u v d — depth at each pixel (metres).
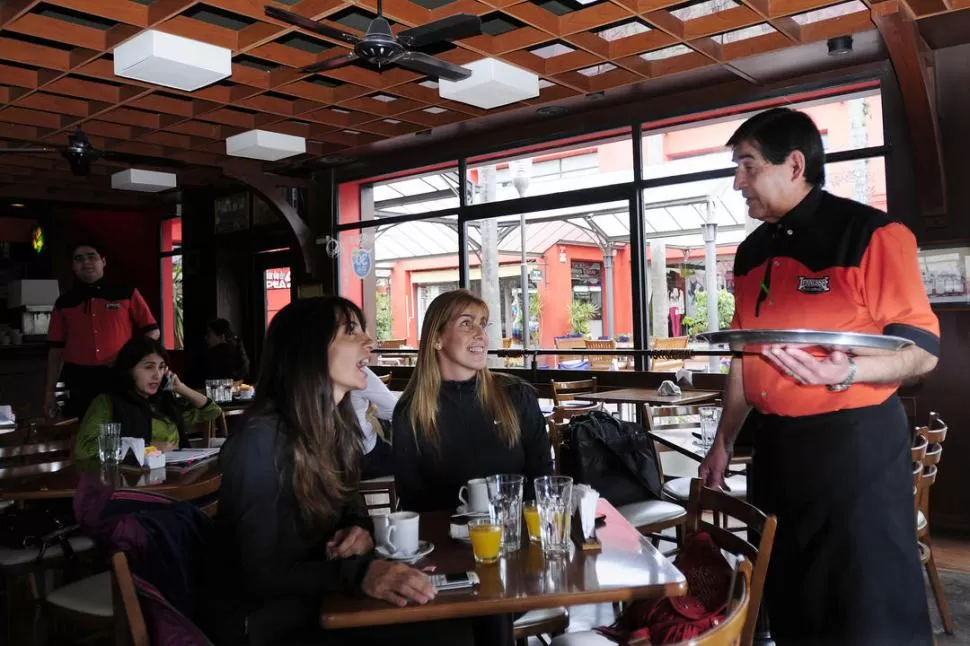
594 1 4.18
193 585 1.63
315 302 1.76
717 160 5.63
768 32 4.64
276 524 1.59
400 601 1.41
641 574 1.50
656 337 6.08
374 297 7.91
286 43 4.71
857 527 1.59
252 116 6.21
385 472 2.85
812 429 1.65
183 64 4.16
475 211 6.97
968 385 4.52
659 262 6.04
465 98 5.01
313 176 8.23
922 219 4.66
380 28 3.46
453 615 1.38
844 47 4.42
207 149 7.00
